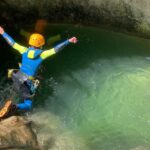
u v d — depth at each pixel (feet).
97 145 22.67
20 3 31.48
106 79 29.30
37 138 21.90
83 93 27.66
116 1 32.14
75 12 33.37
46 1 32.22
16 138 19.26
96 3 32.55
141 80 29.40
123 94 27.86
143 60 31.73
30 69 22.66
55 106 25.91
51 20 33.71
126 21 32.78
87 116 25.43
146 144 23.27
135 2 31.71
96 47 32.73
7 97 25.18
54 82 28.37
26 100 22.91
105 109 26.32
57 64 30.55
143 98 27.61
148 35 32.78
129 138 23.70
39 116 24.35
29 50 22.72
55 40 31.78
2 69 28.78
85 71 29.99
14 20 32.50
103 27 33.94
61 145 21.80
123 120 25.44
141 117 25.84
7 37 22.79
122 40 33.65
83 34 33.81
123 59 31.68
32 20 33.17
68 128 23.84
